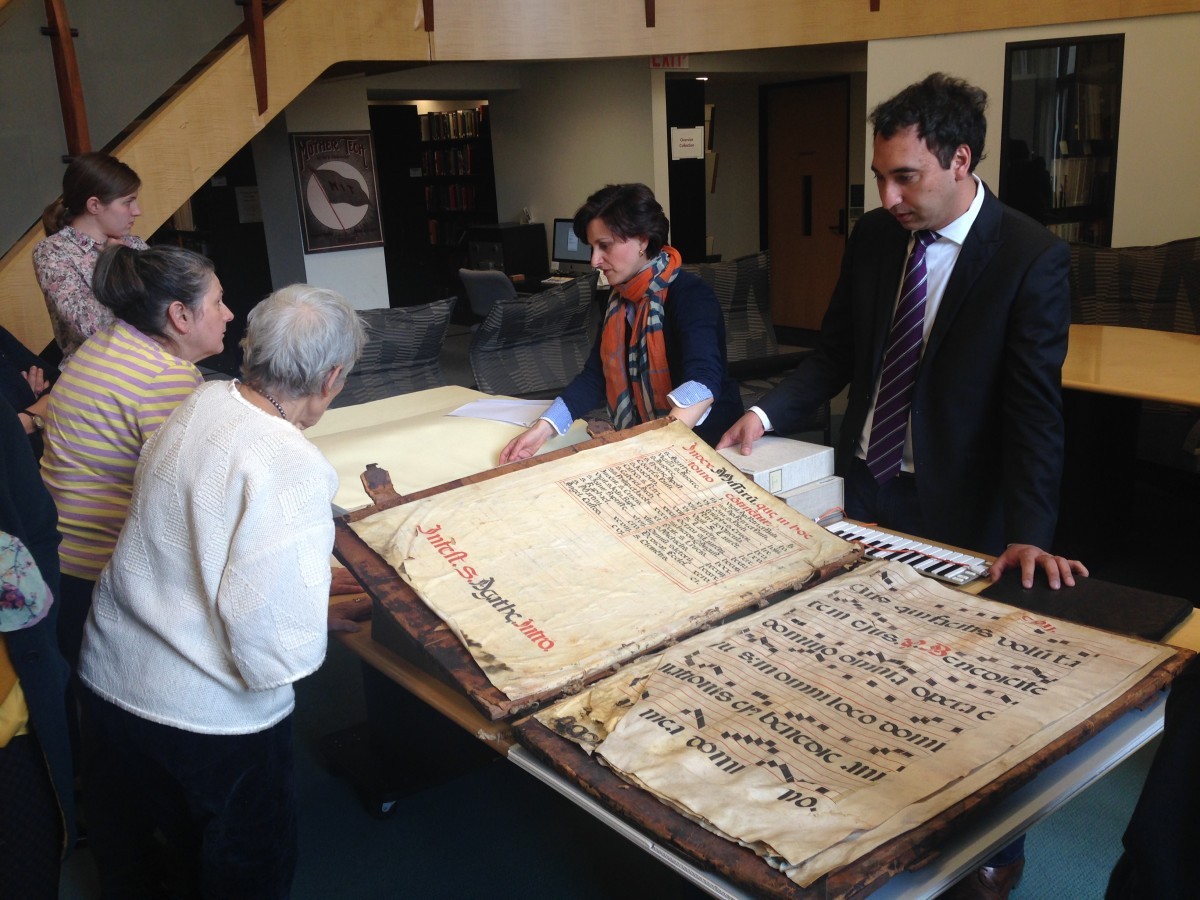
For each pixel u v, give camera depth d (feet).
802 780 3.40
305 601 4.64
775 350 18.95
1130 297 15.84
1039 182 19.13
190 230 28.60
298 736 9.30
